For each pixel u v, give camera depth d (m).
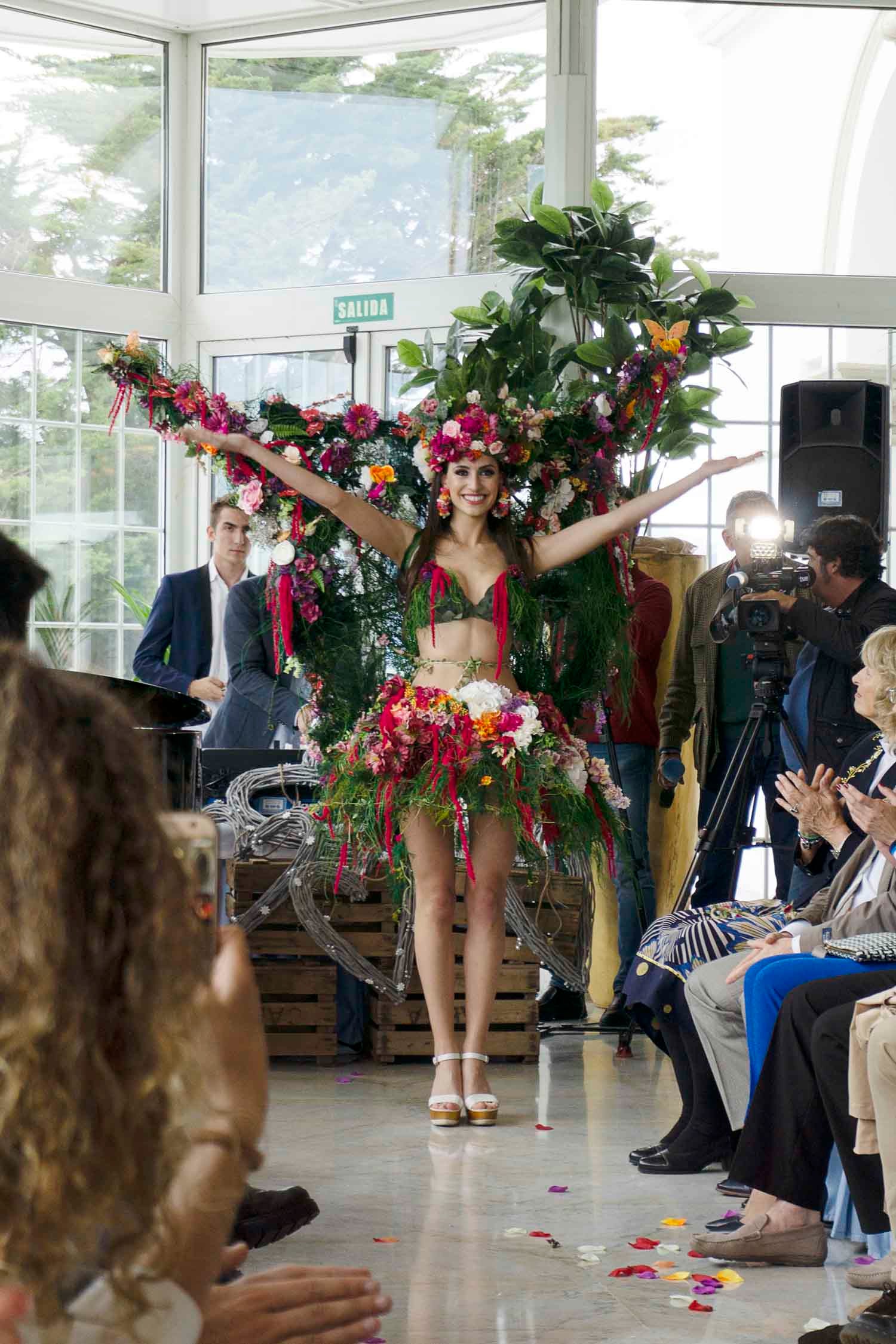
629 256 5.39
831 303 5.91
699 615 5.22
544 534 4.54
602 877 5.25
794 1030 2.82
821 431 5.50
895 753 3.24
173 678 5.53
